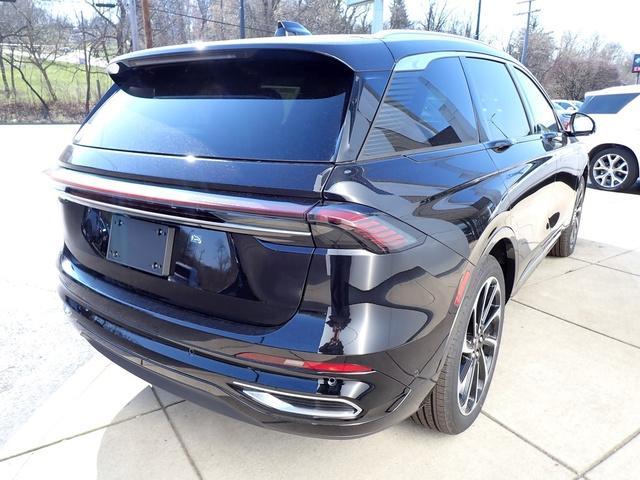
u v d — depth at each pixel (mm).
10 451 2178
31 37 28641
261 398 1576
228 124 1761
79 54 30656
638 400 2467
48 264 4484
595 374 2684
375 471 2039
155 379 1861
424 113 1953
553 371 2707
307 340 1494
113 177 1822
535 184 2727
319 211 1413
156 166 1729
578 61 48719
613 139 7879
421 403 1945
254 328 1590
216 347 1619
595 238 5262
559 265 4387
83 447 2193
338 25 37562
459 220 1841
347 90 1685
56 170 2131
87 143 2111
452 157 2010
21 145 14352
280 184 1488
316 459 2109
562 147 3531
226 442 2221
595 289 3828
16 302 3691
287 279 1514
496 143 2439
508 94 2885
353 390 1513
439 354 1777
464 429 2225
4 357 2965
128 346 1845
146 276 1834
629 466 2053
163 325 1745
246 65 1876
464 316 1964
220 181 1559
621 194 7809
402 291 1557
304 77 1774
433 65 2113
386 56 1854
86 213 2072
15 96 28531
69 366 2887
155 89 2090
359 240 1441
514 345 2975
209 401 1728
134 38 22750
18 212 6375
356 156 1574
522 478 2000
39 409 2461
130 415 2408
